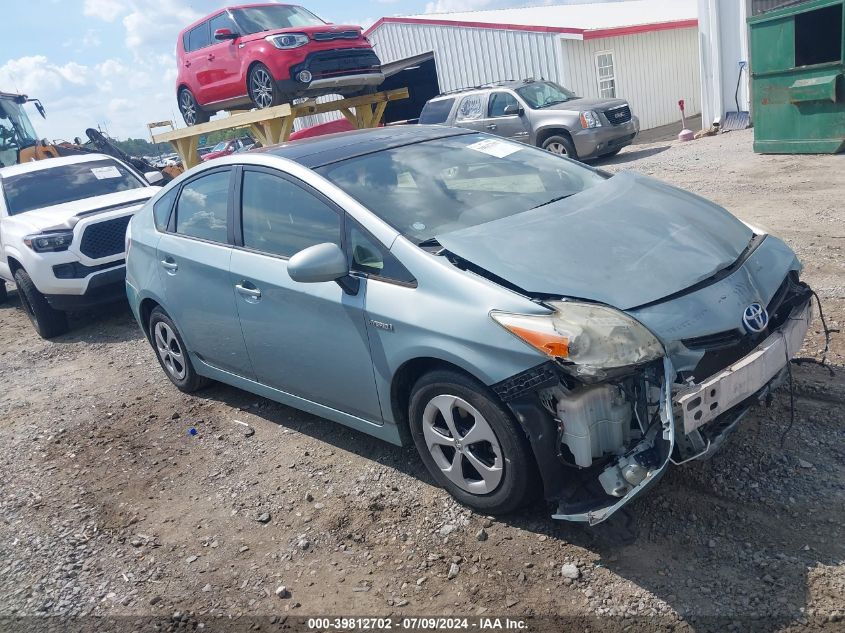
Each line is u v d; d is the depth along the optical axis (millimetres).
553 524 3266
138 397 5777
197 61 12586
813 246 6312
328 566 3309
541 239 3340
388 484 3852
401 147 4340
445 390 3301
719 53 15719
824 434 3535
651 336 2820
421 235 3533
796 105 10727
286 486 4043
